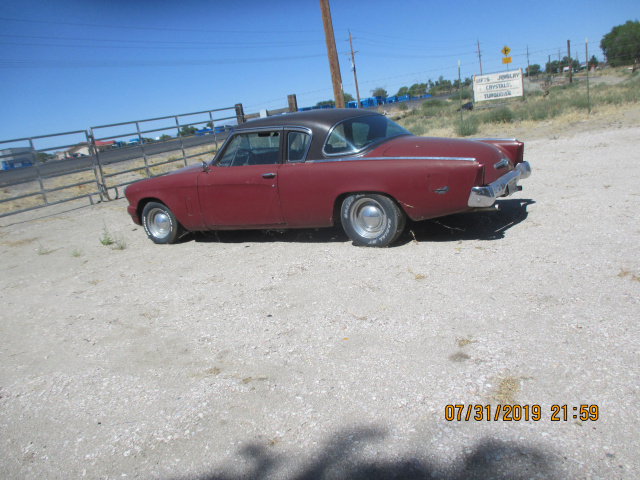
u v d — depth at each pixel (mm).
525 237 5207
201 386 3260
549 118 17375
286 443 2615
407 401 2811
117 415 3084
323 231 6625
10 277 6523
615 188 6621
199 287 5121
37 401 3371
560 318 3439
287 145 5746
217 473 2475
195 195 6336
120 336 4207
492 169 4996
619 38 68812
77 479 2578
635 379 2723
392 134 5891
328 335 3688
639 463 2195
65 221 10258
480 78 24484
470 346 3262
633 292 3650
